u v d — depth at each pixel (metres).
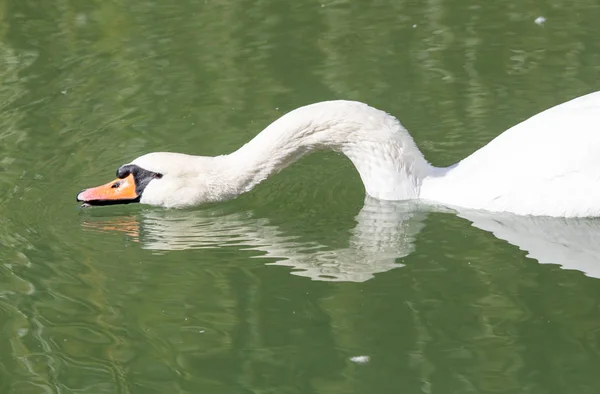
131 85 16.69
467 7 18.95
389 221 12.71
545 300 10.53
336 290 11.02
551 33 17.72
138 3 19.72
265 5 19.45
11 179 14.03
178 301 10.90
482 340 9.88
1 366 9.84
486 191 12.55
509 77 16.42
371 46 17.69
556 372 9.33
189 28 18.58
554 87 16.02
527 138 12.52
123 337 10.23
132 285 11.30
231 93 16.34
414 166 12.98
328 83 16.52
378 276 11.31
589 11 18.42
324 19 18.78
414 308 10.54
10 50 17.95
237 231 12.72
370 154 12.96
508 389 9.12
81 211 13.31
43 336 10.30
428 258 11.66
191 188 12.94
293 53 17.56
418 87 16.30
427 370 9.46
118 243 12.41
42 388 9.48
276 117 15.52
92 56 17.67
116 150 14.77
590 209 12.06
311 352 9.83
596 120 12.25
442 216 12.65
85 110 15.98
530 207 12.32
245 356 9.80
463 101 15.84
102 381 9.54
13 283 11.39
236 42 18.00
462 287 10.91
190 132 15.23
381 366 9.55
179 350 9.96
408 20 18.61
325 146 13.01
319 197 13.59
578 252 11.59
